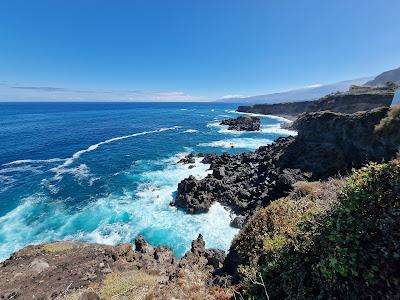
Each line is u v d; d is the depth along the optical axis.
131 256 19.95
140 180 44.78
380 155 33.91
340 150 39.66
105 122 137.25
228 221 31.28
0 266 19.31
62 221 31.20
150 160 58.44
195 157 60.03
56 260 19.34
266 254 10.36
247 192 35.78
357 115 39.28
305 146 44.00
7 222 30.94
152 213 33.06
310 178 38.28
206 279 15.15
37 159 60.09
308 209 10.95
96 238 27.94
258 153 55.38
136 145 75.69
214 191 36.94
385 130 33.66
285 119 152.62
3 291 14.90
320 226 7.80
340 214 7.24
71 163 56.53
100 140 83.75
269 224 12.94
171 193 38.94
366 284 6.01
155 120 150.38
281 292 8.52
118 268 17.95
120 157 61.50
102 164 55.47
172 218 31.88
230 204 34.81
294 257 8.46
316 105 106.94
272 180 37.94
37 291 14.78
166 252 21.42
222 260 19.62
